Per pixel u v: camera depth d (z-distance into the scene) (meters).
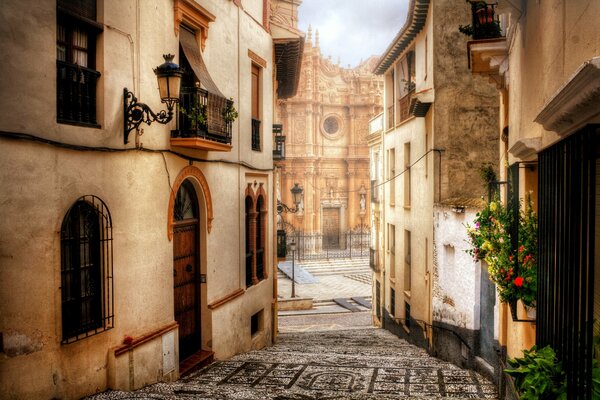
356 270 42.56
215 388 8.98
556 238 4.98
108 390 8.20
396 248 21.34
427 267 16.17
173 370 9.98
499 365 9.31
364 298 33.34
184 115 10.28
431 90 15.46
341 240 49.03
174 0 10.22
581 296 3.90
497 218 8.31
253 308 14.90
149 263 9.32
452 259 13.80
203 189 11.53
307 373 10.55
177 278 10.94
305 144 47.44
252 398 8.26
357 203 48.91
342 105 48.53
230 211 13.11
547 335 5.46
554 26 5.05
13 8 6.51
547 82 5.43
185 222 11.11
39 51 6.89
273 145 18.69
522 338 7.75
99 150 7.95
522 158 7.26
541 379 4.54
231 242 13.19
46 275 7.02
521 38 7.52
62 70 7.49
